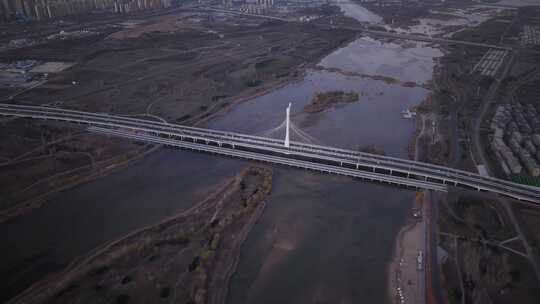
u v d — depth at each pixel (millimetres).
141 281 132625
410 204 174000
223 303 126562
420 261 140500
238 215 164750
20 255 146125
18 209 169875
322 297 130125
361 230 159375
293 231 159250
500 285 128500
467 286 128875
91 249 148375
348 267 141875
